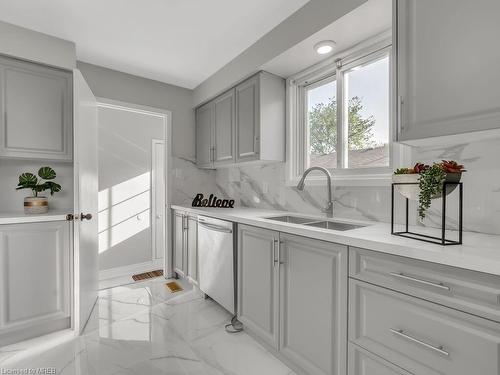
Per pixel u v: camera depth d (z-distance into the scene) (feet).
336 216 6.68
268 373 5.09
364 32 5.65
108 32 6.97
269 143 7.73
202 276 8.20
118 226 11.23
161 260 12.33
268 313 5.62
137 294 8.75
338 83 6.78
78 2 5.84
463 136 3.69
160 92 10.16
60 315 6.48
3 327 5.82
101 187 10.88
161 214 12.43
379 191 5.79
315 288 4.62
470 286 2.89
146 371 5.09
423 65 3.83
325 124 7.40
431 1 3.74
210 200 9.80
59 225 6.48
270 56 6.89
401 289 3.47
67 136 7.30
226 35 7.12
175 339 6.17
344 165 6.79
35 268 6.19
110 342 6.05
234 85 8.57
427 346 3.21
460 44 3.46
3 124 6.46
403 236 4.00
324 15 5.47
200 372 5.08
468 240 3.74
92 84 8.75
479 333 2.84
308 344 4.75
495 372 2.73
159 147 12.50
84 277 6.80
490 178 4.20
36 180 7.15
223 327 6.71
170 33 7.03
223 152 9.20
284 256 5.24
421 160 5.04
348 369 4.10
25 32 6.69
